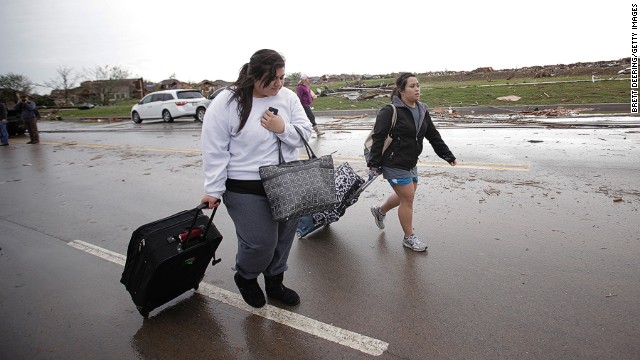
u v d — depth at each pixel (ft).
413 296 10.86
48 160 36.01
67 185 26.12
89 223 18.56
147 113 65.31
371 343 9.17
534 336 8.98
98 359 9.35
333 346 9.18
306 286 11.76
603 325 9.17
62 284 12.96
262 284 11.98
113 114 86.84
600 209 15.28
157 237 9.77
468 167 22.04
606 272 11.20
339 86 91.97
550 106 44.32
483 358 8.46
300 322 10.11
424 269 12.19
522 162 22.26
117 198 22.21
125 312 11.13
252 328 10.02
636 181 17.92
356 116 51.78
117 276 13.28
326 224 15.93
